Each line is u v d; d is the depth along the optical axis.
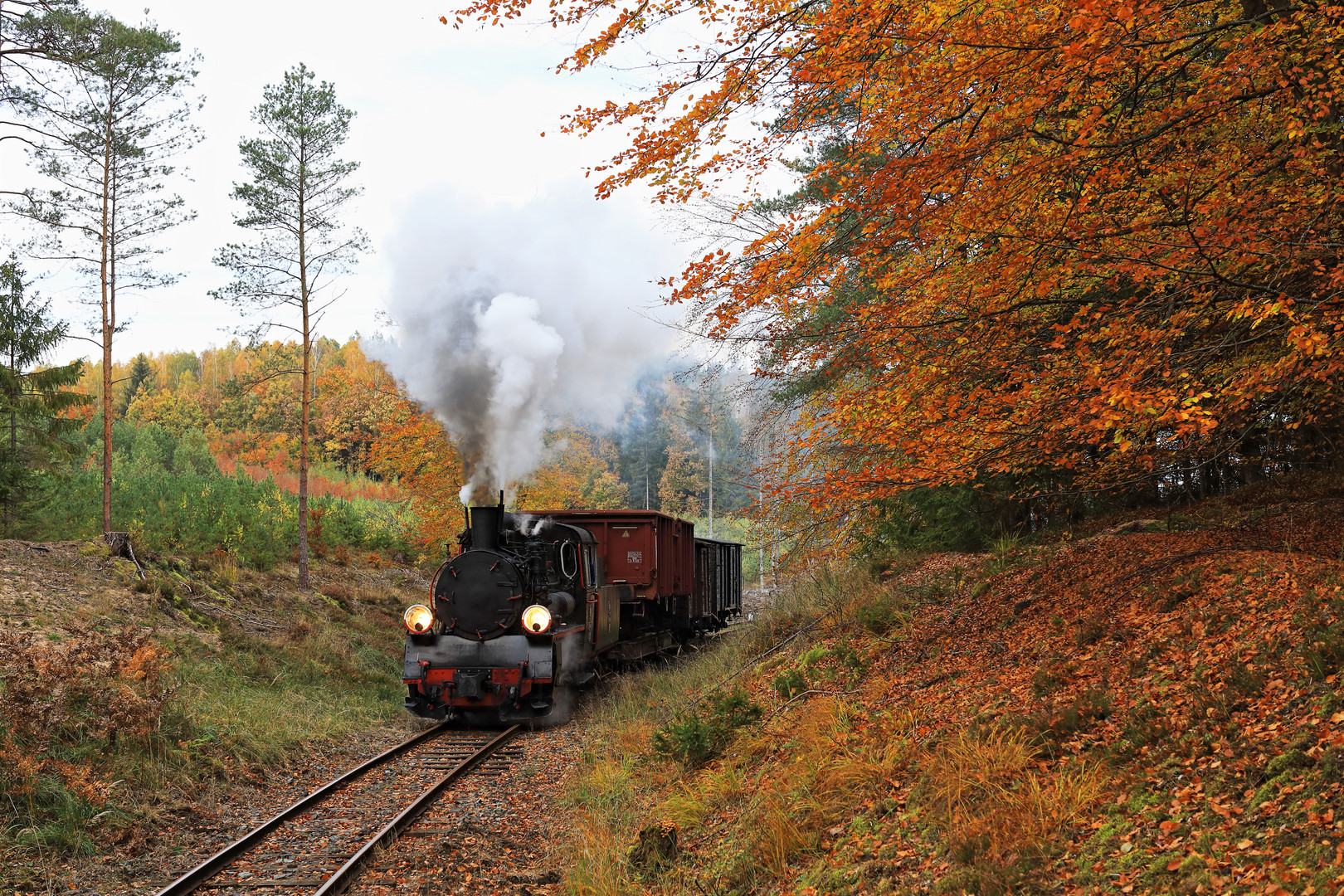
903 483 6.96
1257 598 6.23
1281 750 4.29
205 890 6.24
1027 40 5.46
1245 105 6.64
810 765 6.85
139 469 33.66
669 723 10.27
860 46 5.56
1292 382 5.93
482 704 12.58
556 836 7.67
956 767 5.56
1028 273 6.71
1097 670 6.38
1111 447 8.02
